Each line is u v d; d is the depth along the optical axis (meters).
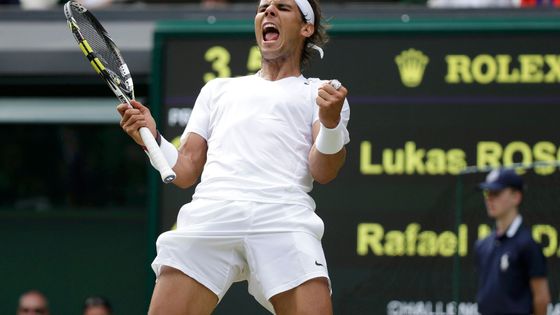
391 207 29.64
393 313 29.45
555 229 28.88
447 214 29.42
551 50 29.67
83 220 37.97
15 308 37.56
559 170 29.09
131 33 33.03
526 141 29.67
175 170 16.42
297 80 16.70
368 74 29.88
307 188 16.39
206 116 16.89
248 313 29.45
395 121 29.81
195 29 30.42
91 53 16.59
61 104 35.66
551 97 29.64
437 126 29.75
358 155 29.78
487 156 29.64
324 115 15.48
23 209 38.09
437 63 29.84
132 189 38.56
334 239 29.67
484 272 26.33
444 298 29.23
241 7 33.56
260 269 15.79
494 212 26.05
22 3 38.91
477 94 29.78
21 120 35.59
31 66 33.75
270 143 16.11
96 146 38.97
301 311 15.66
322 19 17.45
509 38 29.75
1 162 39.25
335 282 29.62
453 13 31.11
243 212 15.84
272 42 16.59
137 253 37.66
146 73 32.81
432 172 29.67
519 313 25.67
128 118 16.06
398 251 29.53
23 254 37.84
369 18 30.86
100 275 37.56
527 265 25.67
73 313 37.50
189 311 15.89
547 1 34.59
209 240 15.85
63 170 39.03
